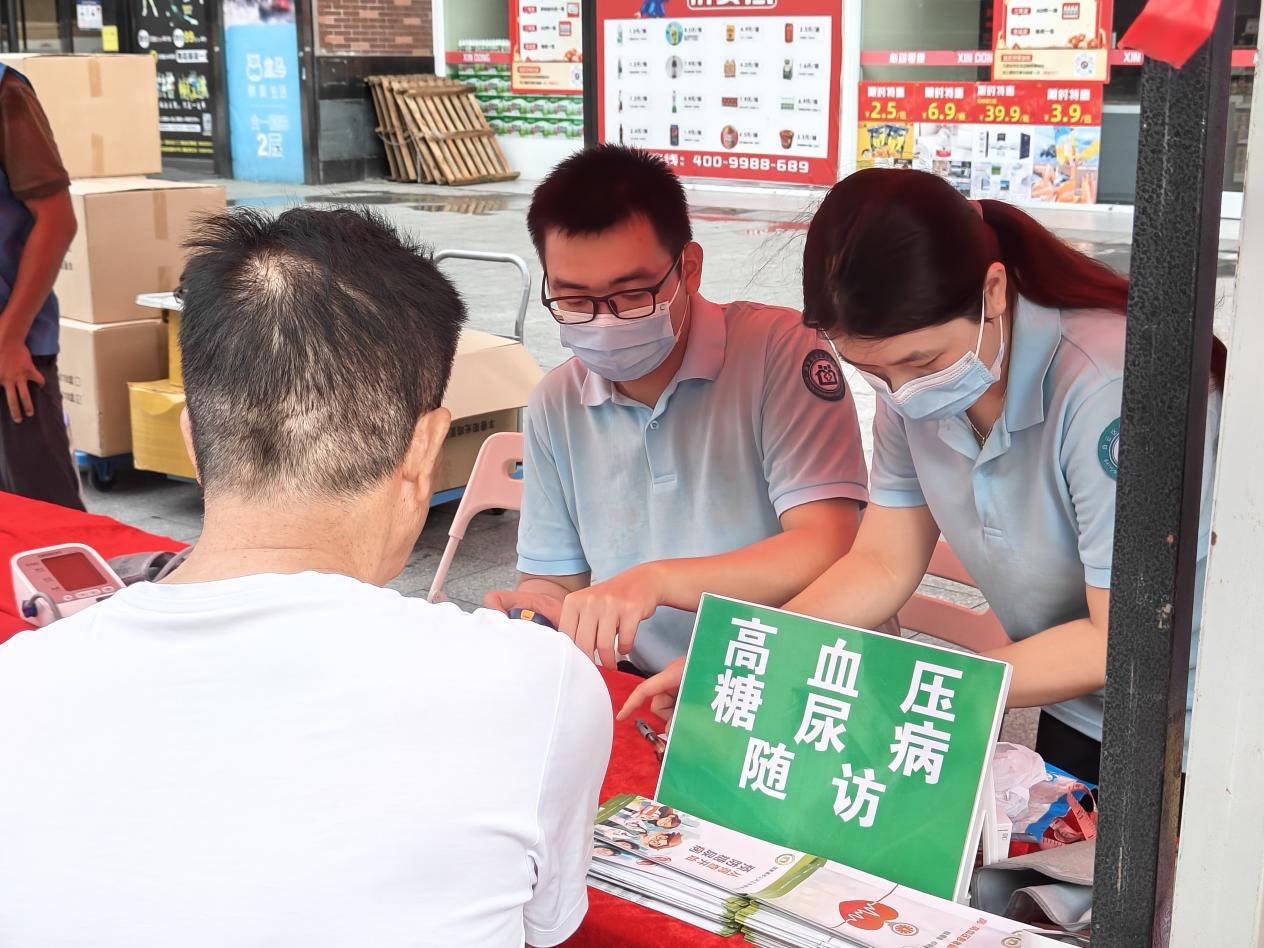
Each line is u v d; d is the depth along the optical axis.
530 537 2.25
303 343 0.93
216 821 0.85
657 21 10.90
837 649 1.39
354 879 0.85
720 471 2.09
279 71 13.54
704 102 10.86
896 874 1.30
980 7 9.61
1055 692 1.58
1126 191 9.38
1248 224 0.79
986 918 1.20
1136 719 0.89
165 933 0.84
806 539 1.96
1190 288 0.81
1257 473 0.81
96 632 0.91
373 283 0.96
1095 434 1.53
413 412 0.98
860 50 10.14
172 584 0.93
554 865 0.97
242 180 14.10
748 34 10.53
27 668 0.90
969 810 1.28
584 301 1.91
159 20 14.16
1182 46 0.75
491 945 0.90
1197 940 0.90
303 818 0.85
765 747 1.41
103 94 5.12
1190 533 0.85
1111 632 0.89
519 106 13.66
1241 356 0.80
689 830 1.39
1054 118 9.49
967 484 1.70
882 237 1.41
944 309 1.42
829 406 2.03
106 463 5.14
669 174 1.93
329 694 0.88
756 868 1.31
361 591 0.92
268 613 0.89
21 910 0.85
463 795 0.88
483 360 4.54
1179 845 0.90
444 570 2.73
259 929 0.84
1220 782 0.87
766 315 2.11
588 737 0.96
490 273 8.86
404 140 13.69
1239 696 0.85
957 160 9.96
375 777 0.87
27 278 3.44
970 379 1.50
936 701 1.33
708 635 1.48
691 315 2.07
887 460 1.82
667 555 2.15
